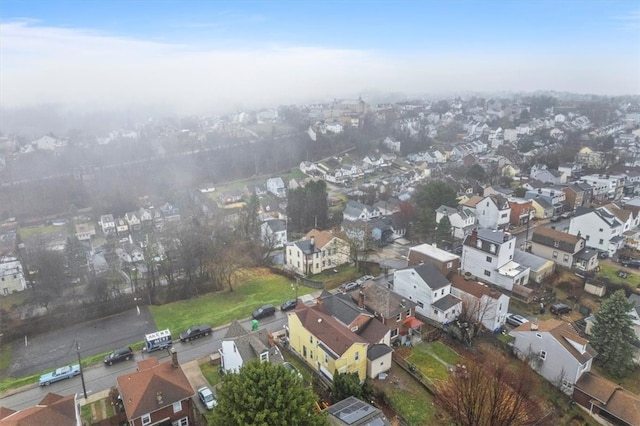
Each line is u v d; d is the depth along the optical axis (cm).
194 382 3894
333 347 3781
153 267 6181
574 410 3781
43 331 5159
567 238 6328
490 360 4075
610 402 3669
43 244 8188
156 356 4397
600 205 8400
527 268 5812
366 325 4294
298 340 4297
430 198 8625
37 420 2808
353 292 5372
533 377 4003
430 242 7688
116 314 5534
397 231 8344
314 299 5516
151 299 5888
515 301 5466
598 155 12112
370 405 3127
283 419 2441
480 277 5928
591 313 5162
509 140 18112
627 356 4212
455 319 4941
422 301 5047
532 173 11331
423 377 3869
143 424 3142
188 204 11725
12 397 3838
